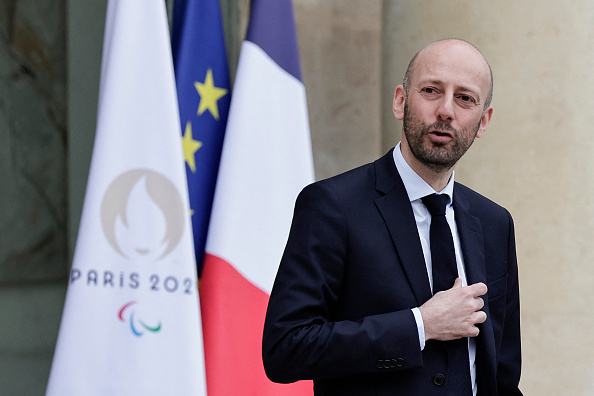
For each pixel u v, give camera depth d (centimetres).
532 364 1043
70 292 882
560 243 1051
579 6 1055
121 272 893
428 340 567
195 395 885
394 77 1155
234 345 938
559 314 1052
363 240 579
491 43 1062
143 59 927
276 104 1005
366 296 571
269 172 985
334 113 1248
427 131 567
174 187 910
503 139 1054
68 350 873
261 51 1005
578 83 1054
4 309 1068
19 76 1085
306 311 563
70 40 1124
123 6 930
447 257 592
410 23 1130
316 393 599
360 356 538
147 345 886
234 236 952
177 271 900
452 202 634
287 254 590
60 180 1118
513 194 1050
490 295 619
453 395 561
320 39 1239
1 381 1061
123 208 899
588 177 1057
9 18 1077
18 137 1082
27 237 1088
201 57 1020
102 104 918
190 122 999
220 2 1140
